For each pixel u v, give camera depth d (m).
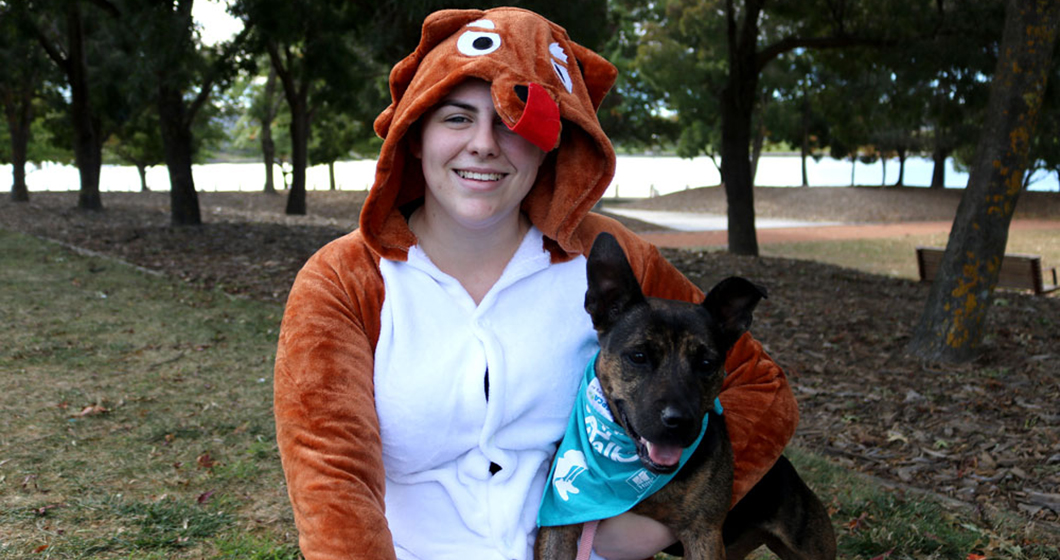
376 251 2.05
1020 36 8.80
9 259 13.54
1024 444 6.59
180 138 19.66
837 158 55.59
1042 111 14.70
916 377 8.58
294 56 28.77
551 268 2.19
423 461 2.06
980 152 9.21
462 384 2.03
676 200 52.00
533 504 2.18
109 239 16.66
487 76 1.92
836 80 21.19
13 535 4.30
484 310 2.07
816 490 5.46
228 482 5.18
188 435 5.98
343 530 1.74
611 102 37.62
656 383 2.08
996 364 9.09
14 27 22.33
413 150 2.14
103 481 5.09
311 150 49.38
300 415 1.87
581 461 2.11
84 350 8.27
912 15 15.58
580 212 2.16
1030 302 13.12
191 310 10.28
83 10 25.64
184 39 14.91
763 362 2.48
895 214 43.84
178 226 19.47
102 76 26.09
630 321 2.19
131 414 6.41
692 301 2.60
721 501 2.24
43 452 5.52
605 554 2.26
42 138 45.91
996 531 4.96
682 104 38.00
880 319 11.18
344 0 16.47
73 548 4.19
